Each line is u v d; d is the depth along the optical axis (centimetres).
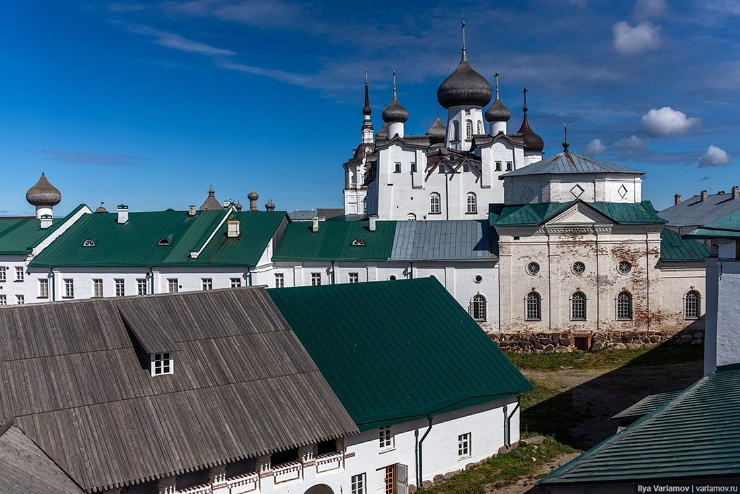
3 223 7788
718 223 2867
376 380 3462
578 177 6438
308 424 2984
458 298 6512
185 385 2917
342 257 6725
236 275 6481
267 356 3225
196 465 2630
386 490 3344
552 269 6344
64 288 6875
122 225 7244
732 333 2714
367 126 13638
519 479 3512
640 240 6288
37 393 2650
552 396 4934
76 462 2458
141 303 3234
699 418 1977
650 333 6303
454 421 3606
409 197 9131
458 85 10306
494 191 9012
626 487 1625
